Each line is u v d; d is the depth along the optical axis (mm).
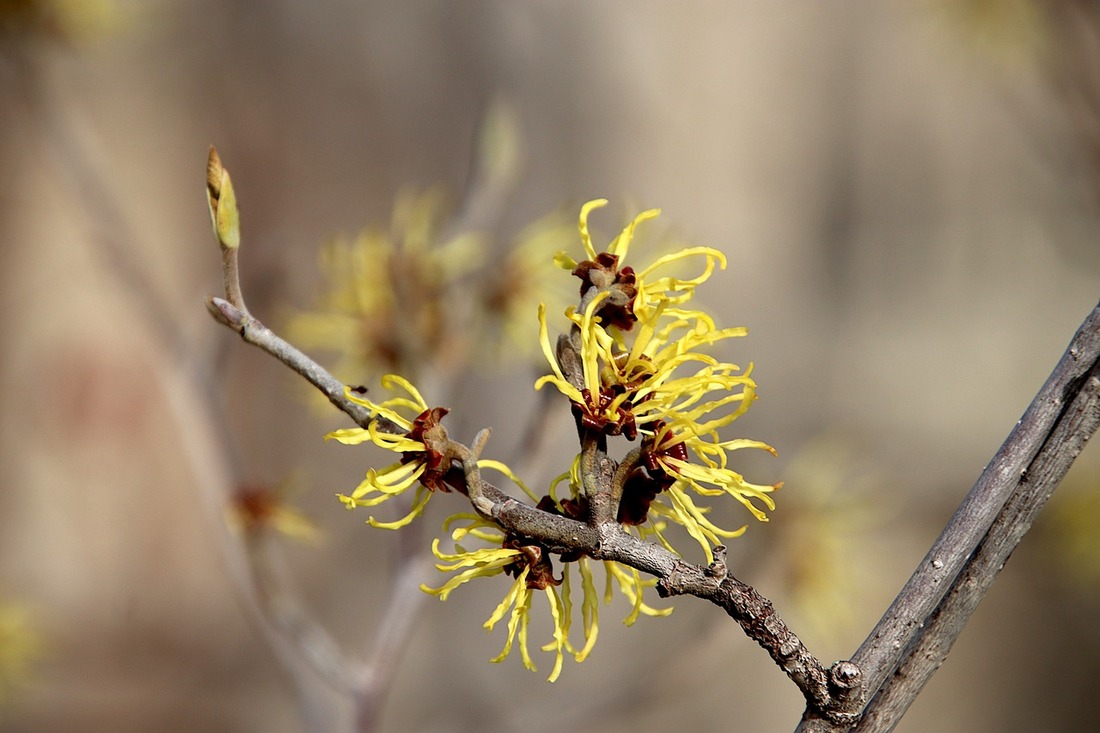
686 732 1406
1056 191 1247
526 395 1164
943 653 445
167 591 1504
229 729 1433
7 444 1489
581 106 1578
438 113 1587
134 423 1521
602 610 1166
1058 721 1618
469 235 691
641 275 457
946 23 1047
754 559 764
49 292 1512
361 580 1420
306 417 1475
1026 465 447
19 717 1277
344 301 687
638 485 453
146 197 1602
